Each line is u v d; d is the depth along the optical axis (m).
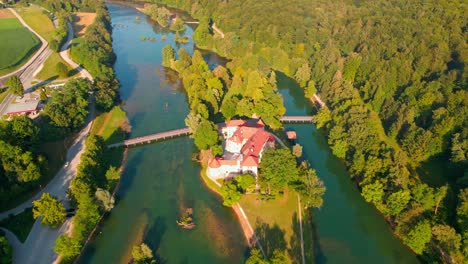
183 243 128.50
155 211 141.25
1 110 181.12
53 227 126.44
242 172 152.50
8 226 125.62
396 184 140.38
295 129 197.00
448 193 135.25
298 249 125.44
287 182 143.62
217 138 165.62
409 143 168.75
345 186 161.00
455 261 119.38
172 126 193.75
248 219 135.88
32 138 150.00
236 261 122.88
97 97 193.25
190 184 154.75
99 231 131.75
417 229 123.50
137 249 117.62
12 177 133.62
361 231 139.12
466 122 164.88
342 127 179.75
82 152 164.75
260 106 187.38
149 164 165.75
